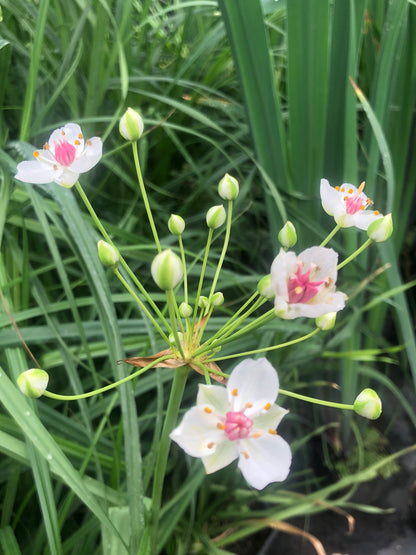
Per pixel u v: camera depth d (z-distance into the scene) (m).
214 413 0.11
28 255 0.22
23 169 0.14
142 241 0.25
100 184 0.28
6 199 0.19
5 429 0.17
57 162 0.14
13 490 0.19
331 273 0.12
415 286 0.32
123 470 0.20
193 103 0.29
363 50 0.28
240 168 0.30
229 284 0.25
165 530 0.18
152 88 0.30
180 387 0.13
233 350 0.23
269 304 0.28
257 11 0.20
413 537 0.26
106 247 0.13
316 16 0.20
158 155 0.30
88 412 0.20
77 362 0.20
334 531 0.26
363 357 0.24
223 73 0.31
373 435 0.29
